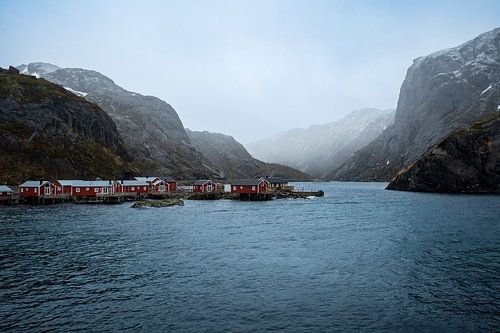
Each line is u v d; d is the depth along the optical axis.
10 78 155.25
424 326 23.17
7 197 97.25
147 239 48.41
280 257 39.09
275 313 24.98
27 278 31.81
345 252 41.31
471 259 37.72
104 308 25.67
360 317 24.41
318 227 59.06
